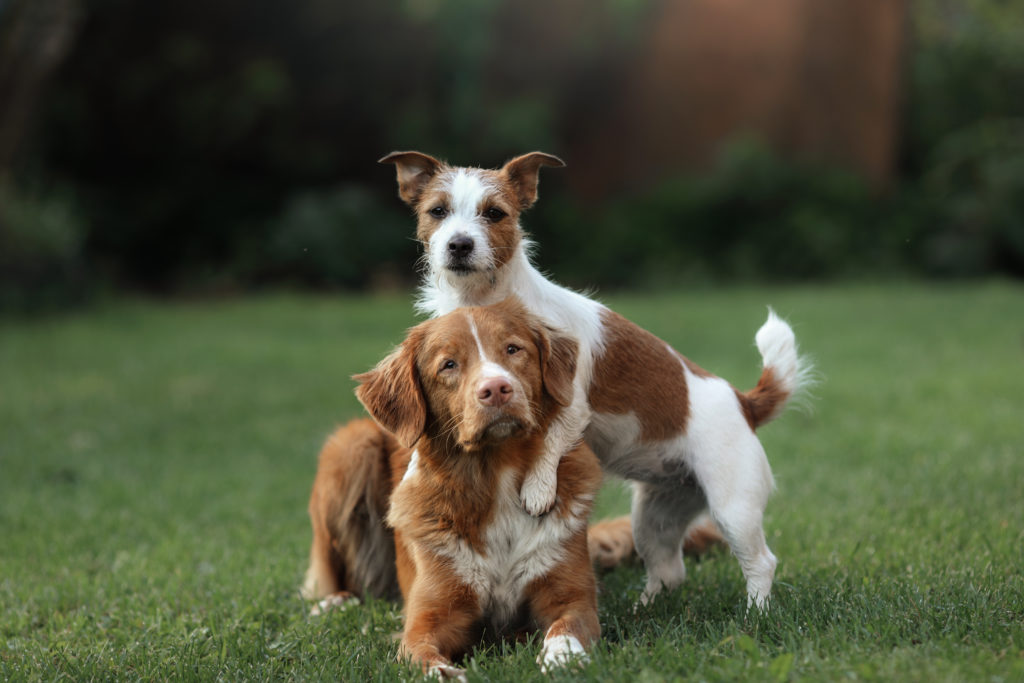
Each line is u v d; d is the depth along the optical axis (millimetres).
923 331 15609
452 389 4406
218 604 5395
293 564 6289
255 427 10711
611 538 6086
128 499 8070
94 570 6320
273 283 24500
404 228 25359
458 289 5469
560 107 27703
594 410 5141
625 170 27969
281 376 13461
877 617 4117
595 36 26672
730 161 26281
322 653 4406
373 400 4676
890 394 10805
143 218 25172
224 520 7535
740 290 23719
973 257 24953
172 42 24125
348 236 24469
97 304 20797
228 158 25516
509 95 27328
